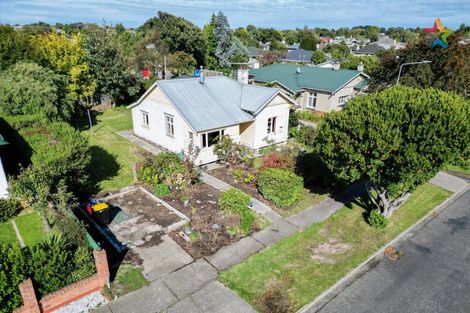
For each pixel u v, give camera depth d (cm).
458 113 1130
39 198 1189
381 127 1189
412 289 1103
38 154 1355
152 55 4875
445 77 2655
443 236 1416
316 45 11331
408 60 2805
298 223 1464
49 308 936
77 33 3183
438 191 1847
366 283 1126
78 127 2805
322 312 1002
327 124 1392
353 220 1509
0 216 1291
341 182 1758
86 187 1706
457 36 2631
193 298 1023
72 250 1057
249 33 13975
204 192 1695
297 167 1811
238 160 2066
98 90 3353
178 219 1431
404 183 1267
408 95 1289
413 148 1151
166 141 2273
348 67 5712
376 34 17988
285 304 1020
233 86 2423
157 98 2217
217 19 6309
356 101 1380
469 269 1207
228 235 1339
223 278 1109
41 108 2261
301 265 1197
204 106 2109
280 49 10512
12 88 2195
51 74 2506
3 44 2750
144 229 1354
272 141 2369
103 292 1016
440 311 1017
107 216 1369
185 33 5631
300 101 3588
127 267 1135
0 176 1357
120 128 2822
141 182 1780
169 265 1155
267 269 1165
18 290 872
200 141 1964
